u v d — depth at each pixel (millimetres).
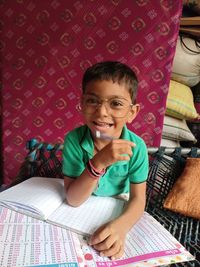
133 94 608
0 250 457
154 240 548
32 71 1210
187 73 1406
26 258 445
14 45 1188
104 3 1082
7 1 1135
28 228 530
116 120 582
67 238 515
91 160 577
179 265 542
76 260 457
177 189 766
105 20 1103
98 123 584
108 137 609
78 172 674
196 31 1344
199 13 1430
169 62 1126
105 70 564
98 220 579
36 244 483
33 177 776
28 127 1293
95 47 1144
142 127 1194
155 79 1145
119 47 1125
